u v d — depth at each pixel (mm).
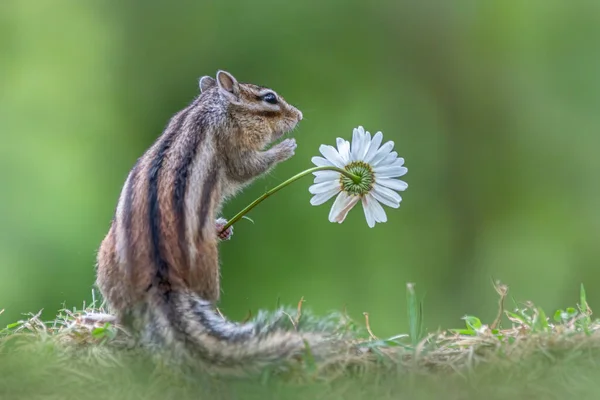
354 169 7441
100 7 24469
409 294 6496
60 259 20156
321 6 24953
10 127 22781
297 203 22250
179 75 24219
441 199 24891
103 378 6145
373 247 22406
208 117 8375
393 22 25922
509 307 19891
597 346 6012
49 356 6289
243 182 8969
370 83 25266
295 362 6035
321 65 25109
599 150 24500
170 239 6812
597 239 23641
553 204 24391
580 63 25234
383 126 24828
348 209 7480
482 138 25547
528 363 5945
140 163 7418
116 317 6816
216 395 5988
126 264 6699
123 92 23984
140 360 6297
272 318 6359
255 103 8969
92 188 21859
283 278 21812
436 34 26047
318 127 24266
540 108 25266
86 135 23031
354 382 5930
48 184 21656
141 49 24344
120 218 6996
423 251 23859
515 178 24875
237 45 24469
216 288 7199
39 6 24312
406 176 25062
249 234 22031
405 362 6031
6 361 6215
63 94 23484
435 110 25938
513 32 25922
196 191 7262
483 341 6203
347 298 21859
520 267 23609
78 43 24297
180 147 7605
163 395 6016
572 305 22719
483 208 24844
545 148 24844
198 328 6176
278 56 24562
